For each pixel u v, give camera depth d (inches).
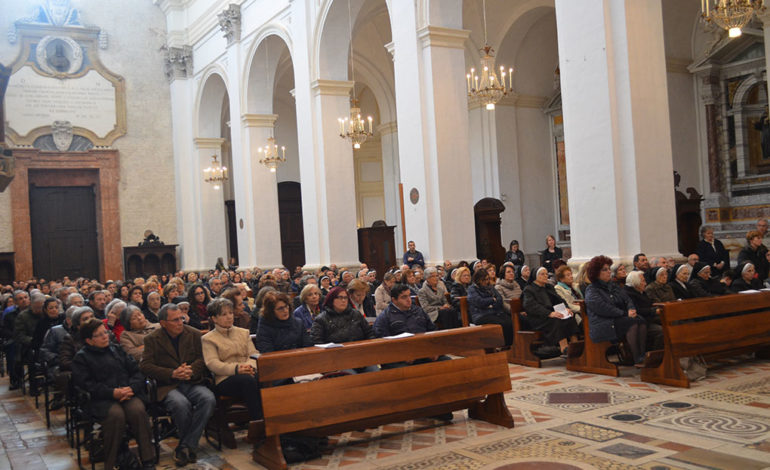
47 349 294.2
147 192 988.6
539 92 809.5
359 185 1113.4
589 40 359.9
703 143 671.1
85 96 954.1
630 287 311.1
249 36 772.6
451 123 491.5
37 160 914.7
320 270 578.6
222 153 1098.1
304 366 201.0
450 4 494.0
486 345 231.1
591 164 360.8
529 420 229.0
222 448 228.8
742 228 640.4
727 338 282.0
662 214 352.2
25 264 898.1
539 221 804.0
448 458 195.6
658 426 209.6
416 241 500.1
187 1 957.8
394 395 213.2
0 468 223.1
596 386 273.3
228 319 231.5
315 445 207.9
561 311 326.0
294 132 1141.1
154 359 224.5
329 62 641.6
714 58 649.0
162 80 1005.2
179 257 994.1
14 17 912.9
